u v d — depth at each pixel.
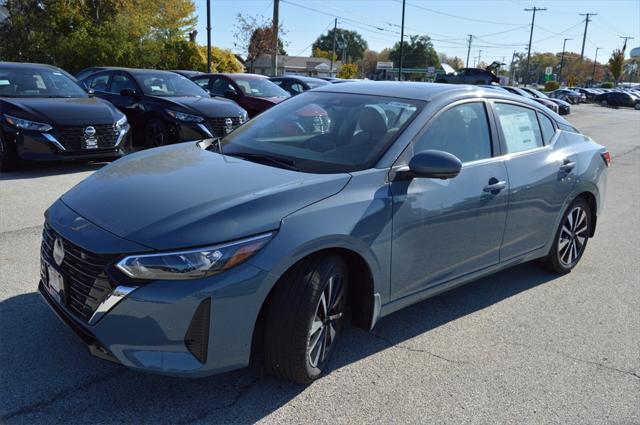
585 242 4.99
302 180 2.90
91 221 2.65
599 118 30.34
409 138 3.30
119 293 2.38
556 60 124.81
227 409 2.68
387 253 3.05
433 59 96.06
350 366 3.16
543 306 4.19
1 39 25.28
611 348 3.57
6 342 3.12
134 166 3.29
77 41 25.19
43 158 7.29
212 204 2.62
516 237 4.06
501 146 3.92
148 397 2.73
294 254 2.58
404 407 2.80
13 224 5.23
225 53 35.47
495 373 3.19
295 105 4.01
